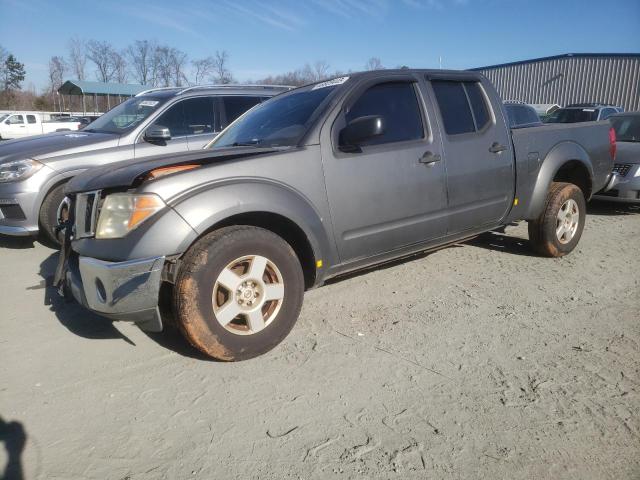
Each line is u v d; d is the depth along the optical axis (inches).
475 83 175.0
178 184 111.3
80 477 83.4
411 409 100.7
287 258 122.3
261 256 118.1
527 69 1327.5
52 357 125.2
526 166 181.6
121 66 2380.7
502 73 1386.6
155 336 136.1
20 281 184.7
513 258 202.5
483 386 108.3
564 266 191.6
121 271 105.3
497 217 177.9
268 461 86.5
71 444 91.7
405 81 155.7
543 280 175.9
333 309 152.8
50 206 218.1
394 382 110.7
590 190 214.7
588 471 83.0
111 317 109.7
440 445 89.8
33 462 86.8
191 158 120.2
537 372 113.7
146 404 104.0
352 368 117.0
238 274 118.2
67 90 1734.7
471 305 154.0
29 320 148.6
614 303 153.9
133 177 110.0
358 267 146.0
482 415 98.1
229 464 86.0
